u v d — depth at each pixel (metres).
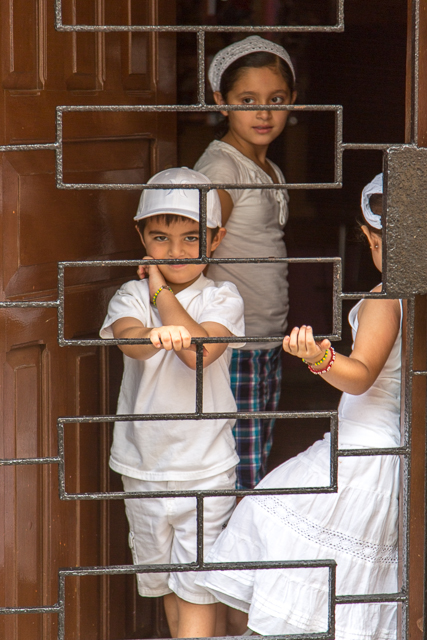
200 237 3.46
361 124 8.71
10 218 4.40
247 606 4.92
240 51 6.14
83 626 5.48
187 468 5.18
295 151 8.84
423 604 3.86
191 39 7.99
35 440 4.82
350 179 8.84
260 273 6.50
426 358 3.80
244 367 6.62
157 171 6.00
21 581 4.75
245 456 6.74
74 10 4.88
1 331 4.39
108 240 5.46
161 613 6.24
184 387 5.18
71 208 5.01
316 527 4.64
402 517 3.87
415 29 3.42
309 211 8.99
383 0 8.34
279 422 8.65
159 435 5.20
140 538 5.42
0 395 4.43
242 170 6.23
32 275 4.66
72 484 5.25
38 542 4.95
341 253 9.00
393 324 4.56
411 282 3.49
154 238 5.23
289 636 3.72
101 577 5.68
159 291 5.03
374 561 4.65
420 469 3.85
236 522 4.89
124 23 5.41
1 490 4.51
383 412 4.75
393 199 3.42
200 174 5.40
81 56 4.97
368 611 4.66
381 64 8.54
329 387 8.87
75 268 5.09
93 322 5.35
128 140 5.64
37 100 4.58
